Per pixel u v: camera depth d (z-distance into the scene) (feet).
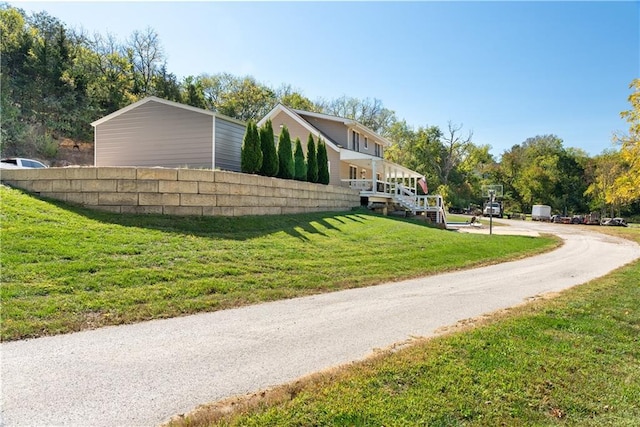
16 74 95.96
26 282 18.98
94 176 32.40
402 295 25.23
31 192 33.12
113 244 25.46
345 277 28.68
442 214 84.02
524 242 61.36
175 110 52.29
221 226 33.73
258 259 28.50
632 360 14.49
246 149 45.78
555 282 31.40
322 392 11.38
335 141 86.53
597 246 62.95
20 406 10.44
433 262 37.78
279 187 44.55
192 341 15.72
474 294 26.18
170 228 30.68
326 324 18.53
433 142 196.65
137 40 143.33
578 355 14.65
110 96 114.73
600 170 164.76
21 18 107.24
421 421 10.07
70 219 28.48
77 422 9.82
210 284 22.61
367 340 16.46
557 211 187.11
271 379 12.57
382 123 197.06
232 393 11.59
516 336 16.49
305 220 44.47
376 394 11.33
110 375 12.45
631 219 169.68
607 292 26.63
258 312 20.08
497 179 210.18
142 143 53.78
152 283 21.52
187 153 51.80
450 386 11.90
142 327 17.01
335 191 60.75
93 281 20.30
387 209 77.66
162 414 10.32
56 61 101.35
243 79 159.12
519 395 11.61
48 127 99.25
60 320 16.55
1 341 14.57
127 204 32.60
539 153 215.72
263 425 9.75
